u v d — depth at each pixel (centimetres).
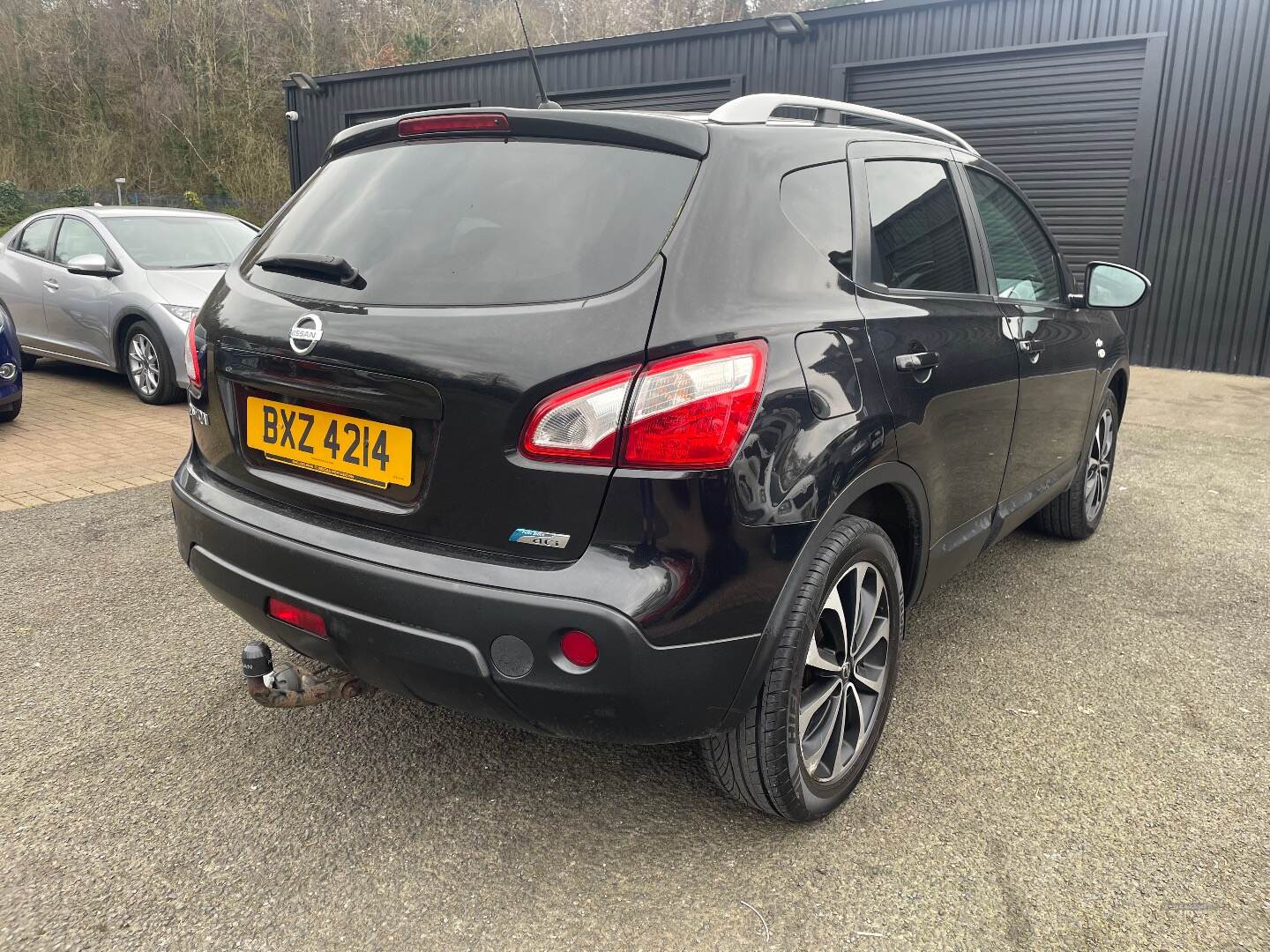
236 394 215
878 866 200
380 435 186
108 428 604
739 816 217
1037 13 993
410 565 177
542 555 170
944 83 1075
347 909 184
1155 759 243
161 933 177
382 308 187
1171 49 922
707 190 185
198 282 688
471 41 3997
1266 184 895
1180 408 770
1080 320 361
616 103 1339
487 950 175
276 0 4088
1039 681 287
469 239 190
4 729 248
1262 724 262
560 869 197
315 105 1680
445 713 261
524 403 167
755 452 173
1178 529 444
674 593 166
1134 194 968
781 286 190
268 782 227
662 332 166
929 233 258
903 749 247
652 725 173
